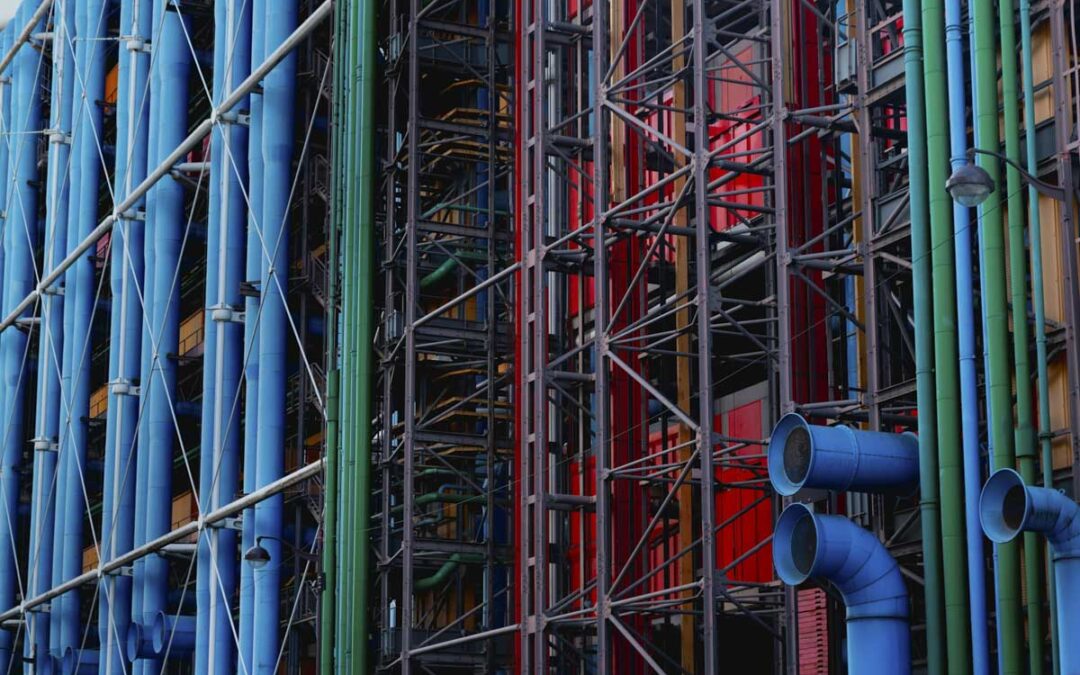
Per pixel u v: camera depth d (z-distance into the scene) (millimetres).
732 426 43719
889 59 32688
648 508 40906
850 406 33250
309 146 56625
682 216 43750
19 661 74875
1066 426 29031
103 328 73500
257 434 54219
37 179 76562
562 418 43844
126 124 65812
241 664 52781
